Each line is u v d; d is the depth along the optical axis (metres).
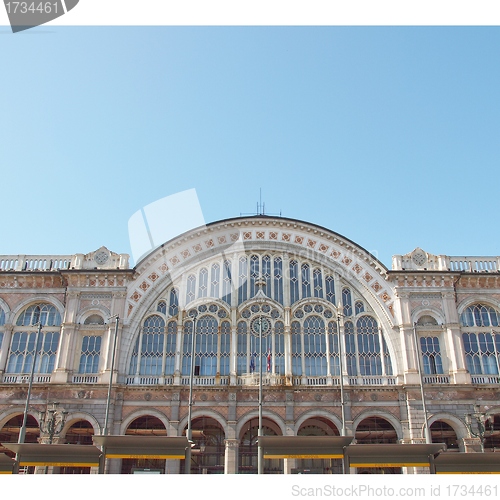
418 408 45.66
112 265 51.22
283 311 50.62
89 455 31.84
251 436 47.16
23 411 45.22
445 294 50.09
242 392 46.59
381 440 49.69
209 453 47.16
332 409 46.03
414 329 48.62
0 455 30.42
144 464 46.72
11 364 48.06
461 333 48.94
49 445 31.36
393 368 48.22
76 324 48.44
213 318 50.69
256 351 49.25
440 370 48.09
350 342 49.78
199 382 47.66
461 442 44.59
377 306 50.56
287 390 46.47
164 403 46.03
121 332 48.50
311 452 32.38
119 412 45.50
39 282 50.69
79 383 45.62
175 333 49.94
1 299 50.12
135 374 47.88
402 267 51.53
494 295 50.75
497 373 47.94
